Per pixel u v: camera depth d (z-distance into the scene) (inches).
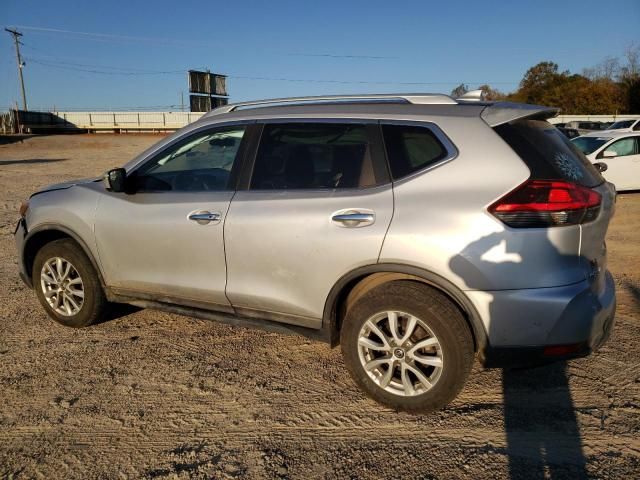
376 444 115.5
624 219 368.2
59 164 892.6
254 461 110.6
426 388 120.8
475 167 116.4
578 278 113.3
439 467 107.6
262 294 138.0
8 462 110.8
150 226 151.9
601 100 2234.3
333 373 147.6
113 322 184.2
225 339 170.4
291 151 138.5
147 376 146.3
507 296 111.4
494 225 111.5
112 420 125.7
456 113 123.8
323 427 122.1
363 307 124.6
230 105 156.6
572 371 144.4
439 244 114.7
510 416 124.6
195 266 147.3
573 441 114.6
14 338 171.2
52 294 177.5
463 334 115.9
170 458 111.9
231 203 141.2
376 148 127.7
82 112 2539.4
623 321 177.6
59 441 117.9
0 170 769.6
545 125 128.6
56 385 141.6
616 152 478.9
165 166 157.8
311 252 128.8
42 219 173.0
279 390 138.8
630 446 112.3
